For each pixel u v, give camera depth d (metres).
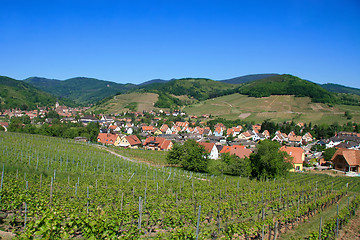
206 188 38.34
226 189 37.38
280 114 183.25
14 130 107.62
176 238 17.83
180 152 63.88
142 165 56.47
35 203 22.33
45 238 12.75
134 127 158.12
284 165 52.25
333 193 37.69
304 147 108.31
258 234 21.62
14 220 19.41
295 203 34.34
